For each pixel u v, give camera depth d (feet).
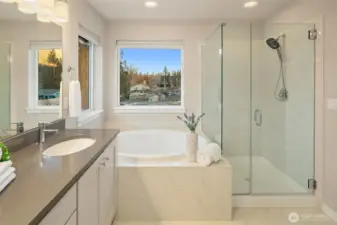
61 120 9.07
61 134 8.18
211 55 14.39
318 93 10.51
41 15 7.70
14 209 3.09
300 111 11.70
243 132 14.23
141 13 13.78
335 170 9.44
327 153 9.94
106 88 15.29
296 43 12.00
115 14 13.93
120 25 15.14
